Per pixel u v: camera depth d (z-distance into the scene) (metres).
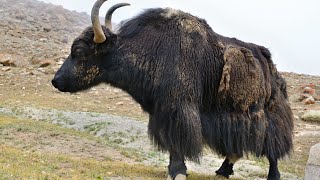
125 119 14.34
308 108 19.81
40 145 10.23
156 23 7.74
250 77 7.89
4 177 6.32
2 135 10.90
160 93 7.37
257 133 7.98
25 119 13.65
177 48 7.48
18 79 20.67
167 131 7.35
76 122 13.73
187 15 7.88
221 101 7.76
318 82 26.28
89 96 19.00
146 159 10.06
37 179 6.51
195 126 7.32
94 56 7.67
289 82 25.91
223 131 7.79
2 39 28.67
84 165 8.12
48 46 28.20
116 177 7.52
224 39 8.16
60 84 7.71
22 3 42.00
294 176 9.88
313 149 7.66
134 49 7.59
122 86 7.77
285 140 8.35
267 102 8.28
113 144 11.27
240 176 9.35
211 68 7.71
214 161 10.62
